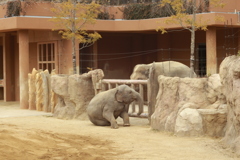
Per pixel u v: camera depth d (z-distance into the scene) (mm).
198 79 13414
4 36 28969
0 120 17906
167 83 13953
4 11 25141
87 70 28875
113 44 29531
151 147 11273
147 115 16016
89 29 25281
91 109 15773
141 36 30312
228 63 11641
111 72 29453
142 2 27016
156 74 15805
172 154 10352
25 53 23641
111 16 26578
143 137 12844
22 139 12250
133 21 25984
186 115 12742
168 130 13445
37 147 11336
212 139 12039
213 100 12984
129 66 30172
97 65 28828
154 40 29969
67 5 21906
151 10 25906
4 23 23938
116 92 15352
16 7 24047
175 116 13367
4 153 10266
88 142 12148
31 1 24266
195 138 12273
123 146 11500
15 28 23219
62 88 18297
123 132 13977
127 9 26453
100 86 17562
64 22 22344
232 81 10938
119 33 29391
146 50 30266
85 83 18047
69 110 18250
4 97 29141
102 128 15047
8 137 12211
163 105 13953
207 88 13203
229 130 11281
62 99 18719
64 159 9938
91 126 15648
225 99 12789
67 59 25281
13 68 29344
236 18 23234
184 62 28703
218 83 12977
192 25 20375
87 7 22562
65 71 25391
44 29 23844
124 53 29969
